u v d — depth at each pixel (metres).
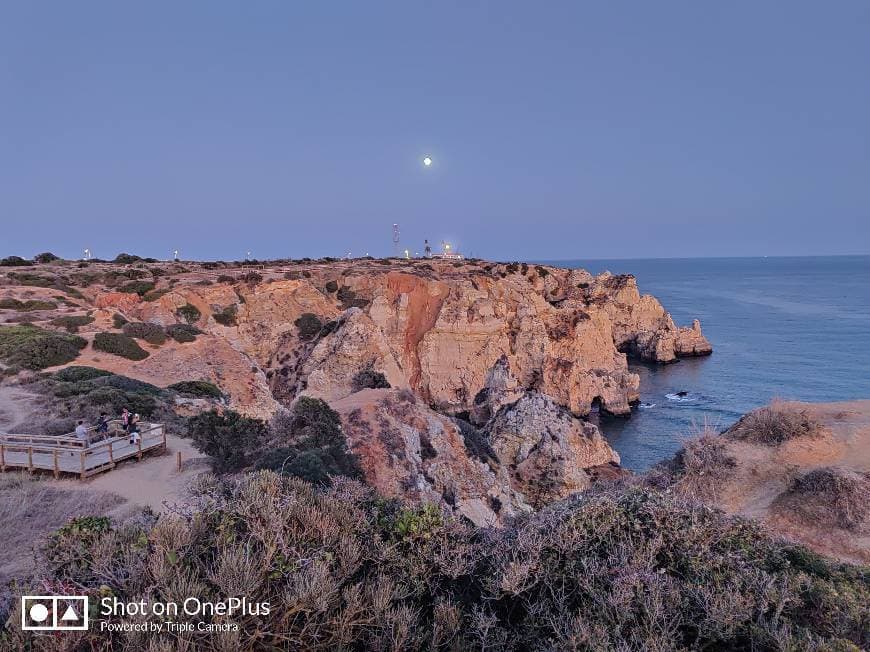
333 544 6.27
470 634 5.40
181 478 15.92
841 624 5.32
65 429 19.94
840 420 18.19
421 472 22.05
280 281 58.25
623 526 7.29
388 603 5.34
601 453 36.06
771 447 17.22
